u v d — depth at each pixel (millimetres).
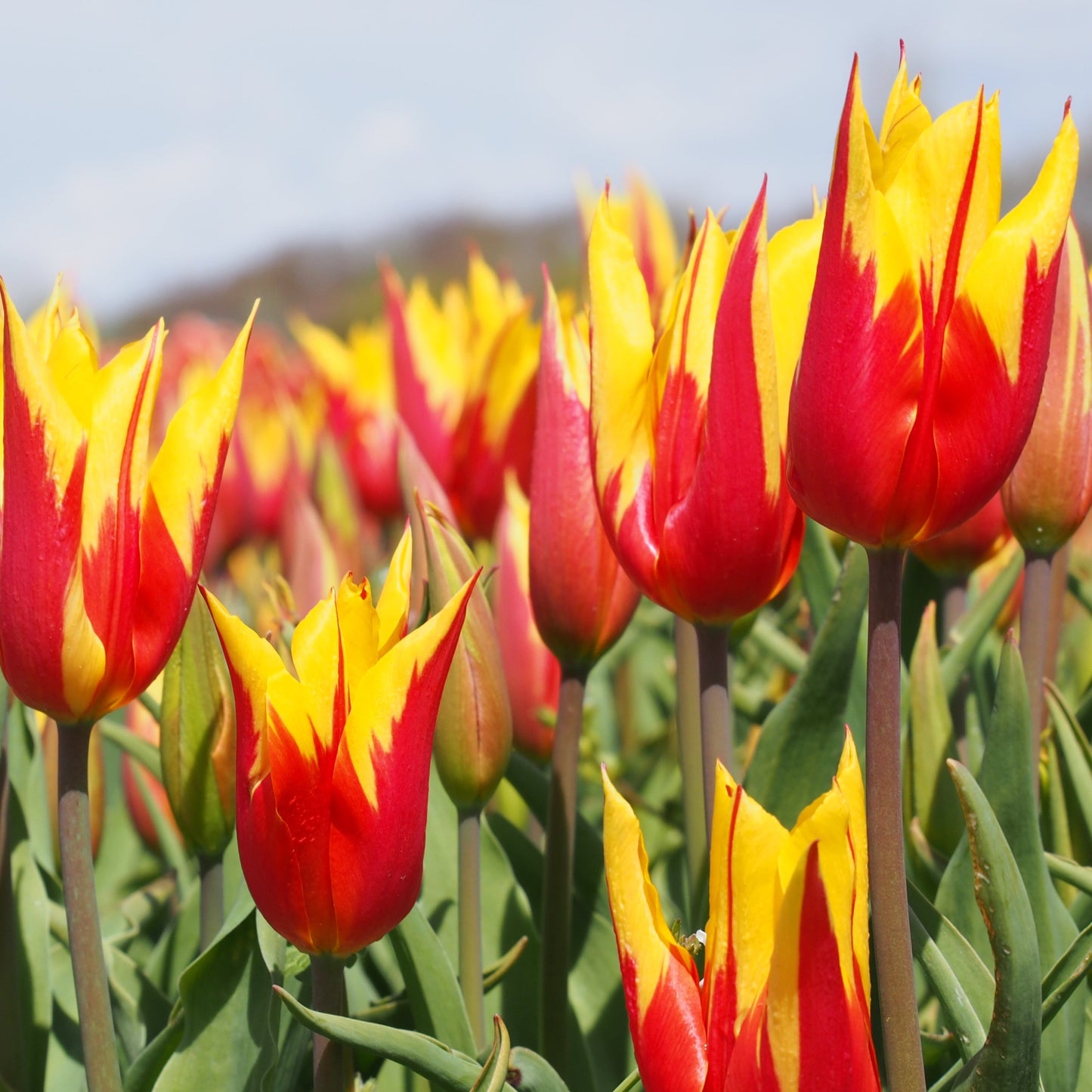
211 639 1215
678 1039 767
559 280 11570
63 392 875
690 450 961
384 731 807
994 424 776
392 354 2625
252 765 828
